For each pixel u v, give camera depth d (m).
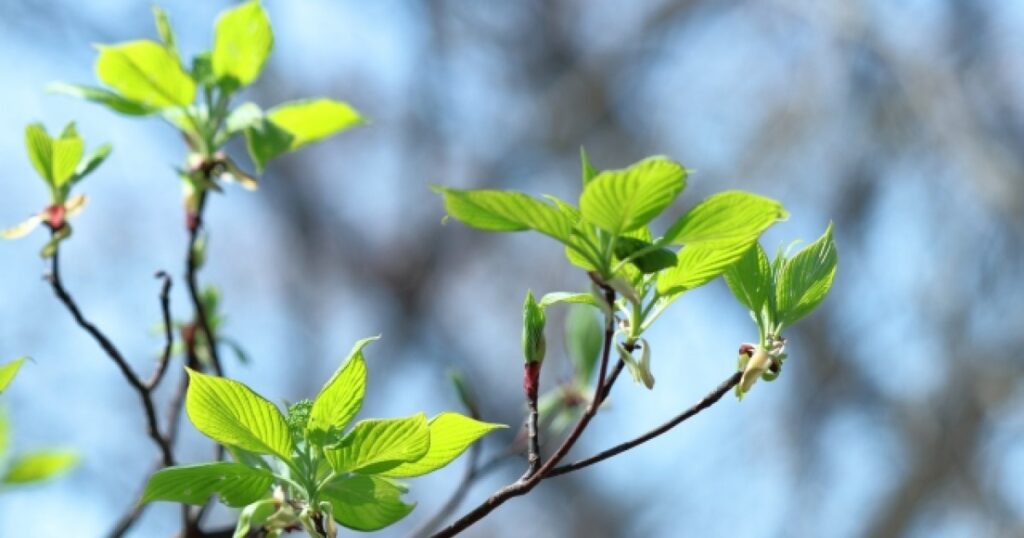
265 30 3.43
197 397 2.17
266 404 2.20
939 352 13.30
